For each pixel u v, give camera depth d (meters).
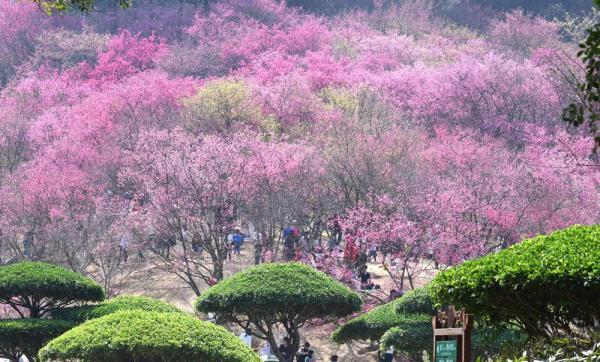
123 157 90.56
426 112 106.94
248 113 98.56
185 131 92.12
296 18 163.00
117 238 76.12
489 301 20.14
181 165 74.69
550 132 100.12
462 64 110.94
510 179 78.31
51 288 52.44
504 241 72.00
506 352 19.59
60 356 43.81
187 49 142.62
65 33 147.38
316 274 53.16
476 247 68.44
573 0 178.12
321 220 78.31
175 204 72.62
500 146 94.00
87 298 53.66
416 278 74.31
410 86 114.44
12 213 77.75
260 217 75.25
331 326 67.94
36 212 77.38
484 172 80.12
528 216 73.38
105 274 72.12
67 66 142.12
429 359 50.00
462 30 159.25
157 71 130.00
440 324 20.64
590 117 14.59
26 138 99.31
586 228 21.16
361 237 69.31
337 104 103.19
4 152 95.75
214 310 52.09
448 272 21.08
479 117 104.12
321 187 77.50
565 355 17.66
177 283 76.88
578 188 76.88
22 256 77.12
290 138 95.56
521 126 102.06
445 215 71.00
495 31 157.25
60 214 75.62
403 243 70.06
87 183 83.44
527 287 19.34
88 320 46.75
